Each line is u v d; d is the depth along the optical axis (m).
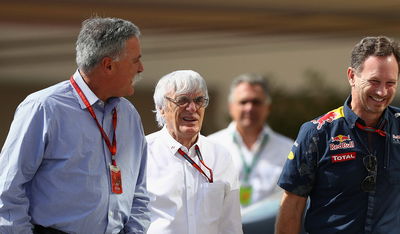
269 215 15.67
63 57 29.17
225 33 28.25
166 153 12.33
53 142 10.15
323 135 11.51
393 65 10.91
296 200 11.88
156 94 12.30
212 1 24.84
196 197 12.22
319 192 11.66
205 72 30.92
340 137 11.45
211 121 31.88
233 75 31.11
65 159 10.16
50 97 10.24
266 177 18.56
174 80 12.06
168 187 12.17
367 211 11.34
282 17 26.62
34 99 10.20
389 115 11.56
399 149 11.47
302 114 30.09
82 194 10.27
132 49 10.43
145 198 11.42
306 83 30.88
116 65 10.37
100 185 10.41
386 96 10.95
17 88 30.25
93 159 10.38
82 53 10.40
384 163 11.41
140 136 11.23
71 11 25.23
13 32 27.28
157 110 12.41
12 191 9.95
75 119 10.32
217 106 31.50
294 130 29.75
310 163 11.58
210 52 30.17
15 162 9.97
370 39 11.10
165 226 12.05
